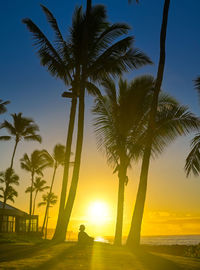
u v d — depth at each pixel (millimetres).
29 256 8375
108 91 17219
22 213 50000
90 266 6738
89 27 18094
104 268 6531
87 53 17656
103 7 18312
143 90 16391
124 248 11703
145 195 13625
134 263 7422
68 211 15852
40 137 40844
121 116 16562
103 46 18078
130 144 16203
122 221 15586
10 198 51156
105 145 16688
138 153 16125
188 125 15039
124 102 16578
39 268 6277
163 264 7512
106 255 8797
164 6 15539
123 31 17531
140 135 16656
